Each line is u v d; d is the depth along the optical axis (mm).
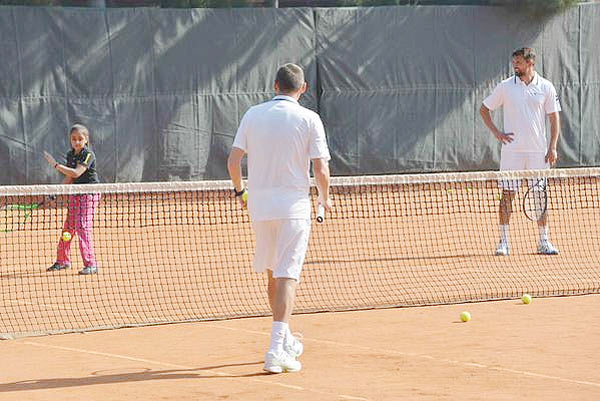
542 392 10273
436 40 36531
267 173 11258
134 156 33594
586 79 38125
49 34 32656
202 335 13469
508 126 20953
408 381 10766
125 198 31688
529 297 15594
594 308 15055
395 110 36062
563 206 29141
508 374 11047
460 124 36812
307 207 11352
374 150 35844
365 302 15773
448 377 10938
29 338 13453
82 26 33000
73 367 11617
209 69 34406
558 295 16219
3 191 15859
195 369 11461
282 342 11211
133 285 17766
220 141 34594
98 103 33219
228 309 15445
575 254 20906
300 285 17469
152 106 33812
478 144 36969
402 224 26094
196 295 16703
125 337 13414
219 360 11930
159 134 33906
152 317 14859
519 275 18344
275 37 35031
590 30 38125
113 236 24484
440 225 25750
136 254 21594
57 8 32719
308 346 12641
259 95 34969
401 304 15531
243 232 25062
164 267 19781
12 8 32188
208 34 34375
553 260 20094
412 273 18672
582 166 38188
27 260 21047
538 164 20875
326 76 35469
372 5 37312
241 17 34719
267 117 11281
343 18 35594
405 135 36188
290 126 11211
